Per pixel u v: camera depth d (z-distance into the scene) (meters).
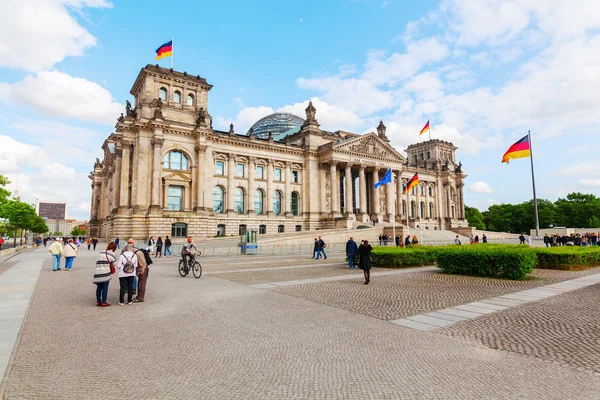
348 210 96.44
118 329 13.41
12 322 14.48
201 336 12.44
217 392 8.12
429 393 7.96
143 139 73.06
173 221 72.19
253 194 88.88
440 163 136.62
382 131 110.56
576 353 10.44
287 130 118.81
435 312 15.67
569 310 15.77
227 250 55.44
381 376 8.93
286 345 11.41
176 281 25.59
